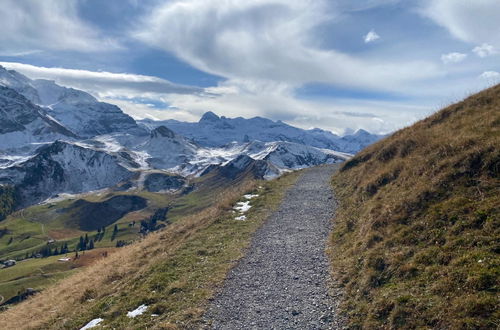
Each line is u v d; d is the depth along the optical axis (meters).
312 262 19.34
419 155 23.73
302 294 15.91
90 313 18.72
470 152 18.64
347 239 20.95
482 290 11.37
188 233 28.36
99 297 21.42
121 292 19.50
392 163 27.14
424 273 13.41
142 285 19.23
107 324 16.16
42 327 20.80
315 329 13.25
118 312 17.16
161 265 21.12
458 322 10.52
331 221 26.19
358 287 15.16
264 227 26.48
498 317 10.12
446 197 17.28
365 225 20.28
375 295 13.84
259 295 16.22
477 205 15.33
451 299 11.54
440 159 20.59
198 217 34.53
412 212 17.84
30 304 30.81
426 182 19.31
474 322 10.29
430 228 15.86
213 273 19.06
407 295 12.61
